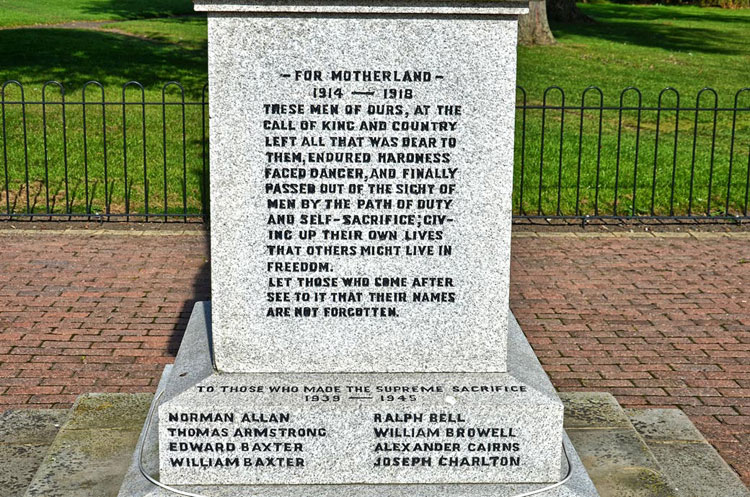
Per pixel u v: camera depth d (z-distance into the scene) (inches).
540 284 317.4
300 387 159.6
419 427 155.4
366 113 154.9
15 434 194.4
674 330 275.1
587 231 384.5
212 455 155.6
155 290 303.7
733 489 177.6
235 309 161.6
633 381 238.4
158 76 680.4
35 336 261.6
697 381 238.7
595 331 273.9
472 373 164.7
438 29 152.0
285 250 159.9
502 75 153.9
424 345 164.1
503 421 155.7
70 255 339.6
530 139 517.3
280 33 151.5
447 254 160.9
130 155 462.6
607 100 658.2
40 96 585.9
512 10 150.7
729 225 394.3
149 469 161.2
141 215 380.8
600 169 461.7
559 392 214.4
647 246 364.5
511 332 186.1
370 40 152.2
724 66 856.3
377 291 162.1
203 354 170.2
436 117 155.3
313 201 158.2
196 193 419.5
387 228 159.6
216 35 151.4
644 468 174.6
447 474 157.5
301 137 155.6
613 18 1323.8
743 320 283.9
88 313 280.8
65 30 913.5
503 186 158.4
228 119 154.5
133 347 255.8
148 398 204.4
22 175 431.5
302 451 155.8
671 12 1478.8
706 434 209.5
